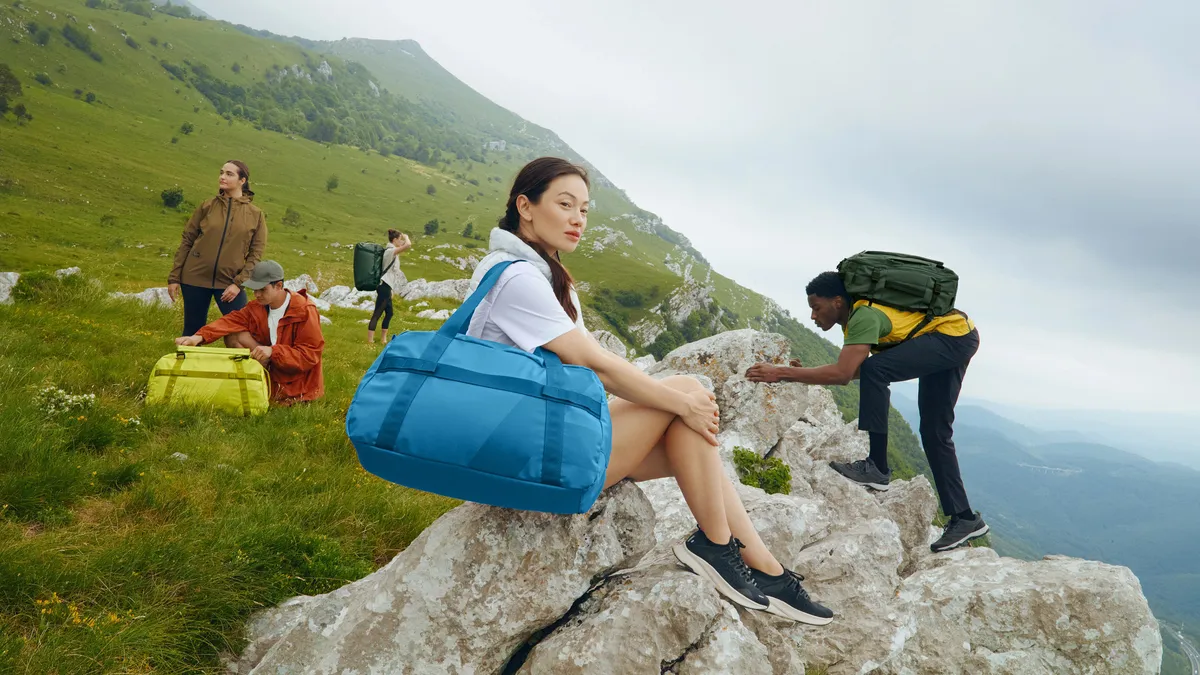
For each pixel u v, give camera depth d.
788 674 3.59
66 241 85.81
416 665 2.92
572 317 2.83
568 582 3.04
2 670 2.97
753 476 6.54
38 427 5.57
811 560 4.66
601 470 2.35
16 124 143.75
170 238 103.25
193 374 7.43
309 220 164.38
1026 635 4.79
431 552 3.06
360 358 13.54
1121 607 4.71
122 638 3.39
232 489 5.53
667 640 2.99
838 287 5.85
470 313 2.50
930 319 5.60
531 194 2.77
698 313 183.50
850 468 6.40
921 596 4.99
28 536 4.27
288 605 4.13
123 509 4.84
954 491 6.05
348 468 6.50
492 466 2.20
